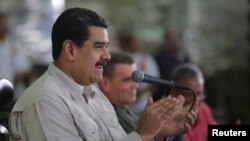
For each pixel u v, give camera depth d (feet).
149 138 19.36
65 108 19.40
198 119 28.45
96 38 19.90
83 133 19.56
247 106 52.85
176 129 20.80
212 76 54.95
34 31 90.07
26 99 19.62
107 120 21.03
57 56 20.20
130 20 86.84
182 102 20.83
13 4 91.61
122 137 21.08
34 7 93.66
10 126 19.88
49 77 19.97
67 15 20.03
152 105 19.74
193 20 68.85
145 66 53.98
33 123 19.15
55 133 19.01
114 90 26.27
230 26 66.69
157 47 80.23
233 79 54.34
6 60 47.21
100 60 20.06
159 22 82.53
